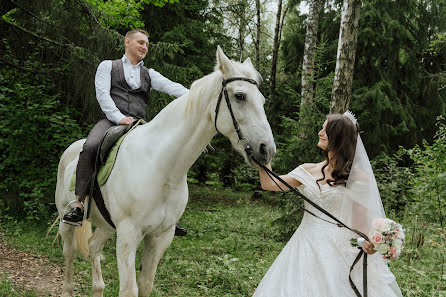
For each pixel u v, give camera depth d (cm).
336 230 221
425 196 601
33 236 609
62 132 717
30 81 726
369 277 217
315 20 919
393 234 200
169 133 254
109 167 269
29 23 690
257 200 1029
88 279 430
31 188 720
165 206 258
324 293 211
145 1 948
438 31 1129
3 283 393
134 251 255
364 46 1080
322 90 659
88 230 346
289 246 235
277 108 1271
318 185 230
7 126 707
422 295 377
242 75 229
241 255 581
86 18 697
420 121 1114
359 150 225
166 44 726
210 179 1420
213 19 1357
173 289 418
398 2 1098
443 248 448
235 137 228
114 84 305
